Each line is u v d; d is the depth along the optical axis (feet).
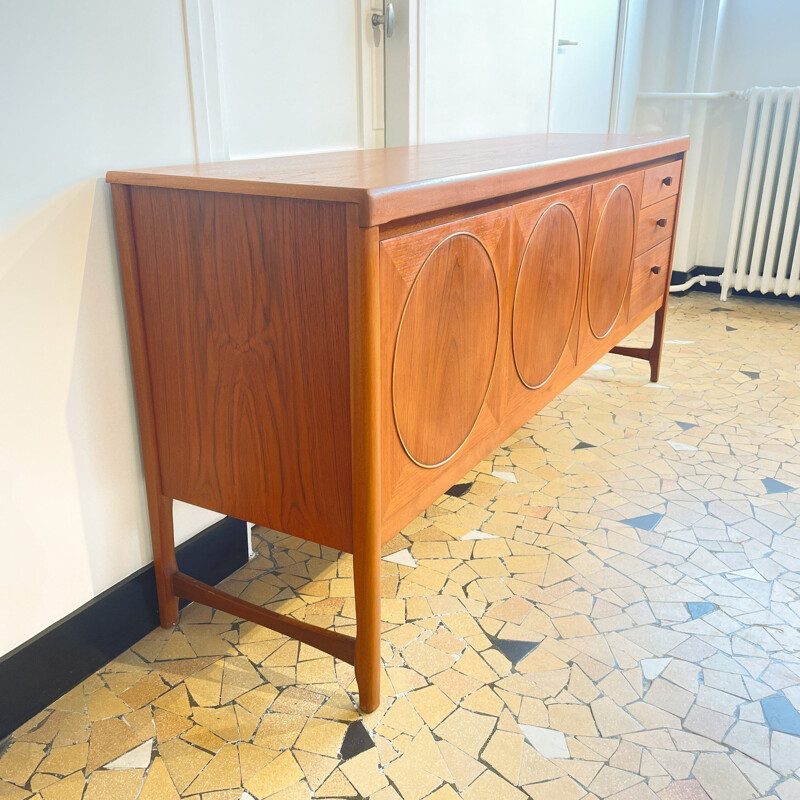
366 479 3.60
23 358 3.76
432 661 4.45
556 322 5.79
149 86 4.20
